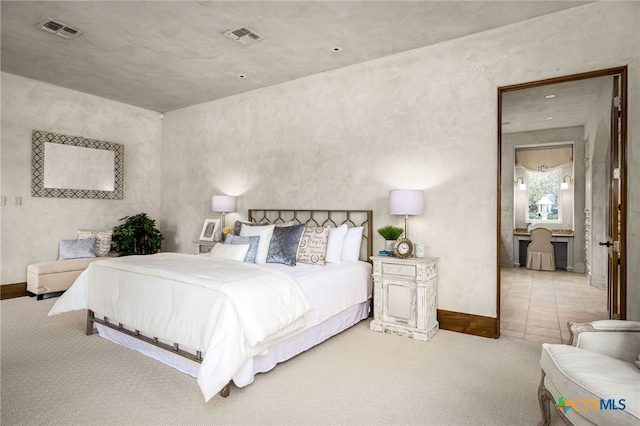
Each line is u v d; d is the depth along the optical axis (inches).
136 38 143.0
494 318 133.5
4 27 134.7
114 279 120.6
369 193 163.2
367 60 162.1
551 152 306.2
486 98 135.7
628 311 112.5
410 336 133.3
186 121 238.2
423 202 144.5
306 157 182.5
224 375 81.6
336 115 172.6
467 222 139.6
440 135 145.3
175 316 98.4
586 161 264.5
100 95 216.1
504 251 311.9
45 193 197.2
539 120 267.9
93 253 205.9
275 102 194.4
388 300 138.7
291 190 188.1
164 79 188.1
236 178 211.2
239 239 151.5
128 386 94.7
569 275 268.2
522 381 98.8
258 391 92.6
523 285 231.5
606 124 185.9
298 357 114.7
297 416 81.3
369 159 163.0
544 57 125.1
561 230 303.7
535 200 322.3
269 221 196.2
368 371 104.7
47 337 130.5
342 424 78.4
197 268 112.4
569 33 121.0
